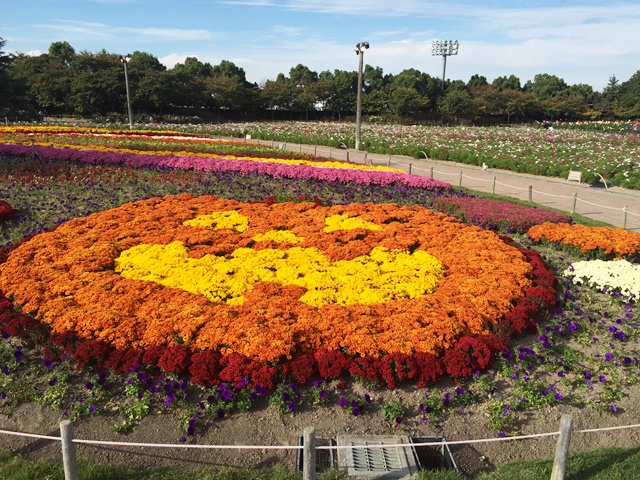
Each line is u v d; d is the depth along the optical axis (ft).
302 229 43.27
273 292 30.12
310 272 33.32
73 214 47.91
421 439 20.62
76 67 218.59
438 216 48.19
